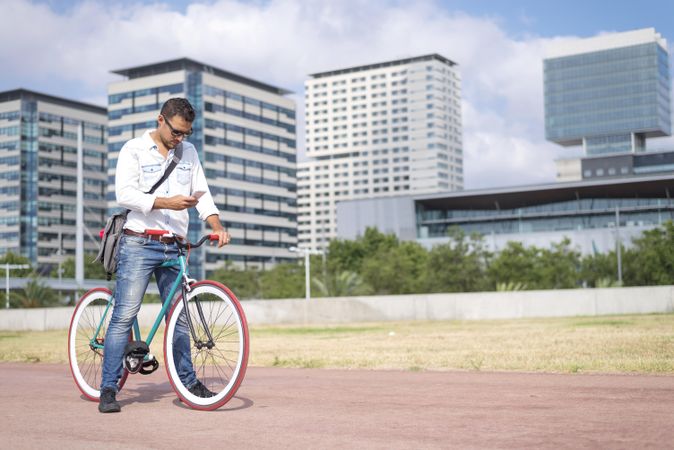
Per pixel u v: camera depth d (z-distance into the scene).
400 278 55.66
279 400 4.40
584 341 9.30
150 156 4.39
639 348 7.78
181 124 4.33
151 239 4.32
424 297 24.92
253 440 3.14
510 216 114.94
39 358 8.63
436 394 4.56
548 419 3.53
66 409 4.18
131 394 4.87
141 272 4.30
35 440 3.20
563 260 56.03
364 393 4.68
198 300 4.21
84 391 4.70
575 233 97.31
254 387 5.14
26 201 151.38
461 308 24.61
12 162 151.88
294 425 3.49
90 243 161.25
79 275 71.88
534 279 52.19
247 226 142.62
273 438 3.17
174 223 4.41
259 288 85.31
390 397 4.45
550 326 15.42
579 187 110.00
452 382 5.26
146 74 140.88
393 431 3.29
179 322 4.27
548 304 23.97
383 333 14.50
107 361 4.19
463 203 116.81
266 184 147.50
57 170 156.38
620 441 2.97
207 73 134.75
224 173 137.62
